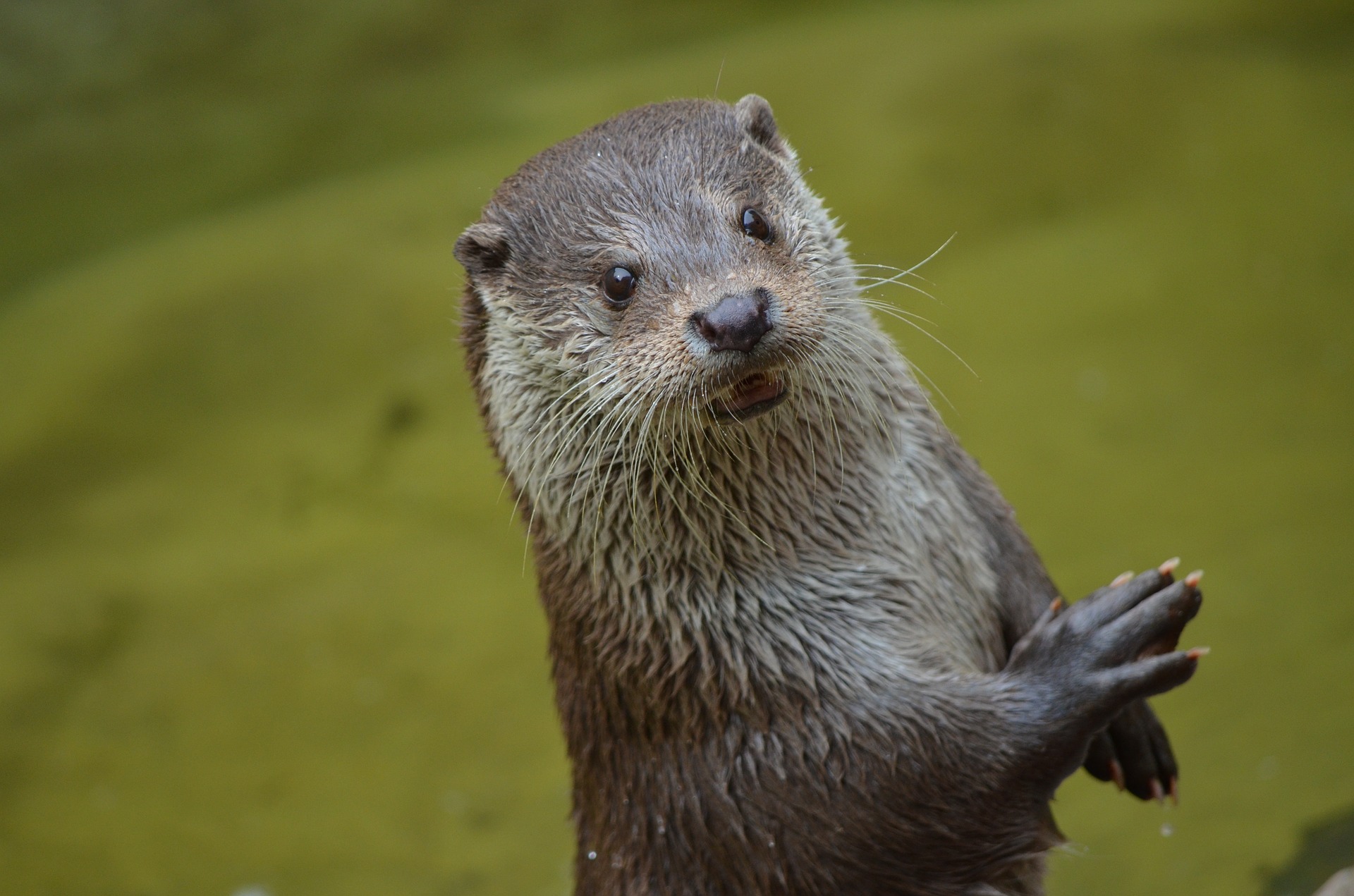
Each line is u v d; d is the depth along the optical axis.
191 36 33.44
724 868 8.52
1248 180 21.55
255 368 20.84
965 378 18.62
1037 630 8.16
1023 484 16.72
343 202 24.70
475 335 9.16
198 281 22.50
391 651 16.42
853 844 8.22
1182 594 8.05
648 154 8.59
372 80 31.48
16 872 14.07
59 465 19.97
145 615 17.44
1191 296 19.42
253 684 16.23
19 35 33.09
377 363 20.50
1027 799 8.09
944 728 7.99
